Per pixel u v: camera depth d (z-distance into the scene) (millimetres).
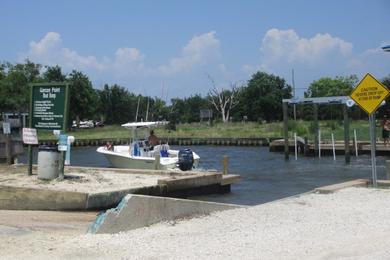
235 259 7629
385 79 82250
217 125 85125
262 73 115500
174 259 7652
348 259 7613
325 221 10375
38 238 9070
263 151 49438
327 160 38062
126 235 9297
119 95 106375
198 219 10828
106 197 13625
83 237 9109
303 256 7793
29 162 17203
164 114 84812
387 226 9891
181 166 21875
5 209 13750
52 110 16125
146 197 10250
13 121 72312
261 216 10969
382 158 38750
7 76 74250
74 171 19156
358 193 13836
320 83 125688
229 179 20078
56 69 82312
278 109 111750
